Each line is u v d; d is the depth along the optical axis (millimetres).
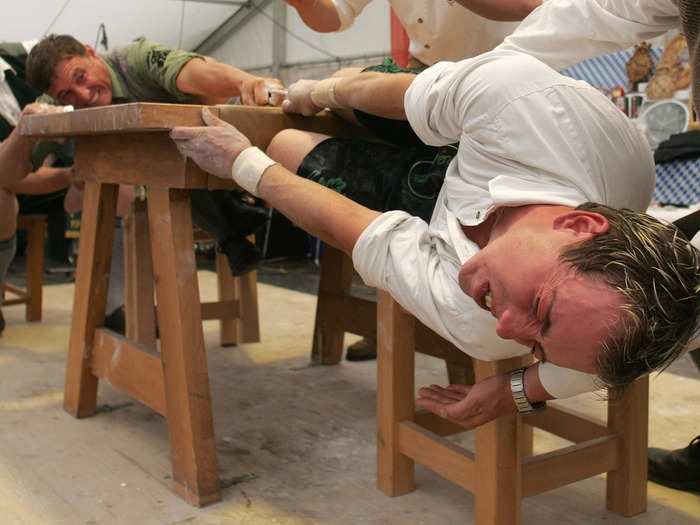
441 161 1201
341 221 981
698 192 2584
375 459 1504
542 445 1587
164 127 1156
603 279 679
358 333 2129
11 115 2414
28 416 1726
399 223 955
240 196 1842
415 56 1752
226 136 1126
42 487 1344
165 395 1346
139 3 5043
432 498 1327
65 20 5031
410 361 1313
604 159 875
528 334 742
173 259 1275
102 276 1658
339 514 1259
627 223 726
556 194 834
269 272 4293
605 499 1323
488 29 1650
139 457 1490
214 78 1699
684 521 1255
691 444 1367
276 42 5680
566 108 864
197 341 1289
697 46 902
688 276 695
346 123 1406
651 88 2959
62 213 2797
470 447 1583
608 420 1275
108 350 1602
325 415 1765
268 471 1438
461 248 887
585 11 1146
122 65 1908
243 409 1805
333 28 1668
